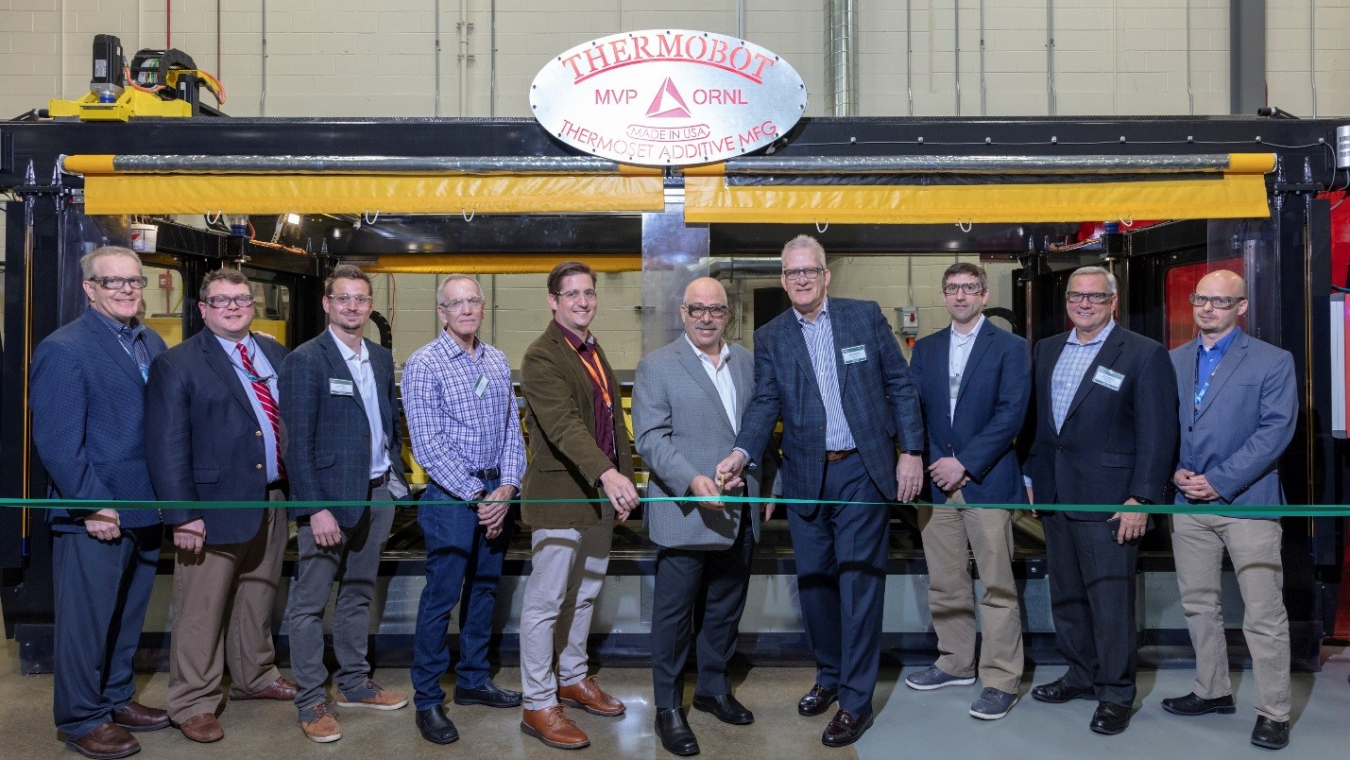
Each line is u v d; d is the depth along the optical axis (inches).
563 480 109.0
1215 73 237.0
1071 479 114.0
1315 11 237.9
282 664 133.3
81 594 103.8
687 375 106.6
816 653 116.5
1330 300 131.6
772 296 225.0
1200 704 116.7
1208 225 137.3
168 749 106.3
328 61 235.5
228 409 108.7
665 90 126.6
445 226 193.5
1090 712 118.0
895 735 110.7
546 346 109.3
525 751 106.2
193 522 105.3
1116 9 237.0
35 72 231.9
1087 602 118.6
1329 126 130.4
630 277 246.8
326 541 107.3
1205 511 97.5
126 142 127.8
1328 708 118.7
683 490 101.3
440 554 109.6
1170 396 109.9
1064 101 237.5
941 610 127.0
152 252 145.3
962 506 107.4
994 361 117.0
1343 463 131.7
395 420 121.3
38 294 129.0
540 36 238.1
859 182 129.9
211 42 234.5
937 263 246.8
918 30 237.8
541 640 108.5
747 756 104.7
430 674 109.1
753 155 129.1
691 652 135.3
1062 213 129.8
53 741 108.9
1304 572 131.3
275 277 186.9
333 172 126.8
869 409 106.7
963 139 129.7
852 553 107.3
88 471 102.0
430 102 236.7
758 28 241.0
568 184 127.8
